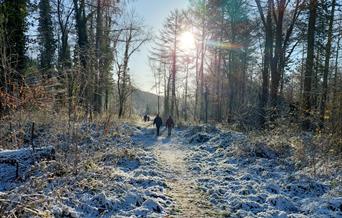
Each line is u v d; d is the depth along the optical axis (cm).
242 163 1116
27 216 527
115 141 1256
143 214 641
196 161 1236
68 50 2867
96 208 630
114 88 3738
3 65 1034
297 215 647
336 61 2062
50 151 830
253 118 1866
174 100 4241
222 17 3116
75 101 941
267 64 1891
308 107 1360
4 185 711
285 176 909
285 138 1254
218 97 3900
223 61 3772
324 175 873
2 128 1009
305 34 2047
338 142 1022
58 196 617
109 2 2384
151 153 1323
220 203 745
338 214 645
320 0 1753
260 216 659
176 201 746
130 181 829
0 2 1722
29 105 1026
